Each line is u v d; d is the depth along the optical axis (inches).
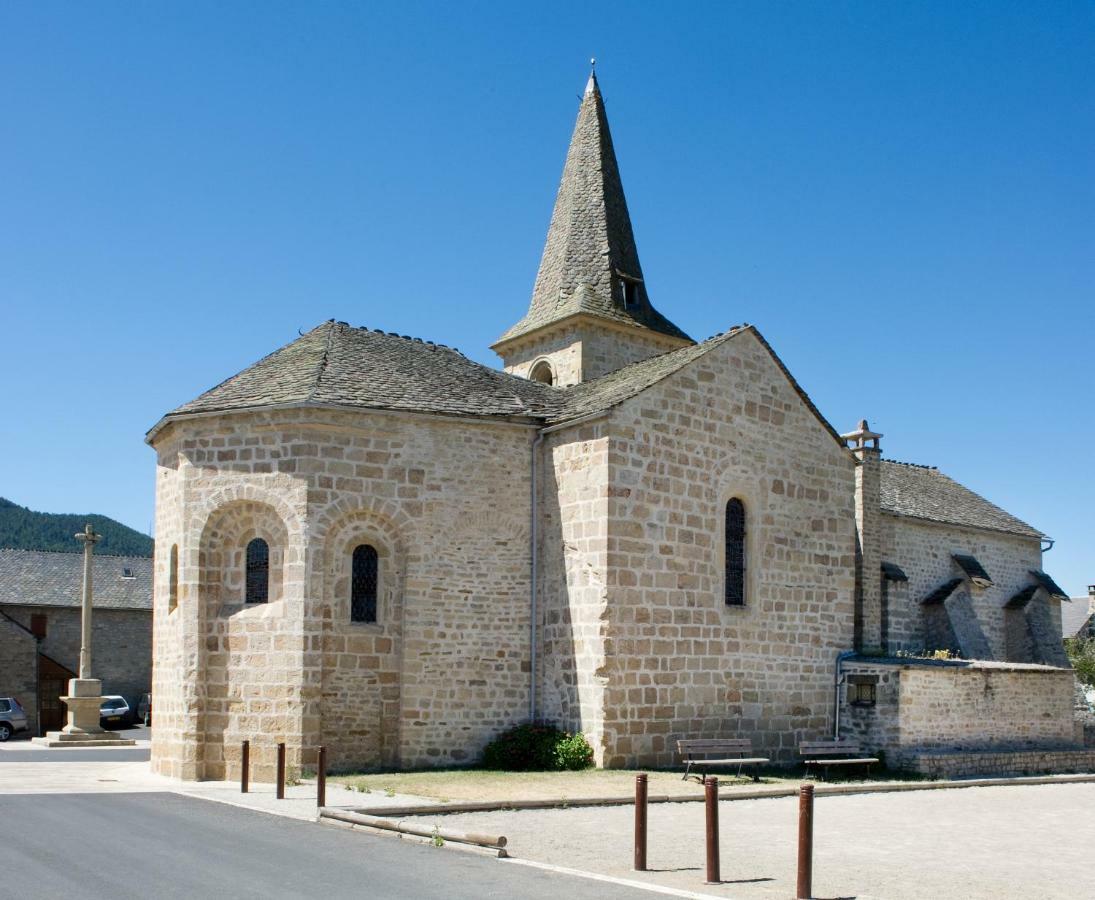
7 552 1843.0
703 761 703.1
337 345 839.7
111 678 1769.2
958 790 759.1
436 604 759.7
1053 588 1355.8
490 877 385.1
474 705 762.2
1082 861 465.4
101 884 362.3
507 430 805.2
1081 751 940.0
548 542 796.0
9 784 670.5
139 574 1900.8
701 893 368.5
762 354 858.1
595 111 1243.2
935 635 1211.9
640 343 1163.3
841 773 813.9
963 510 1326.3
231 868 391.5
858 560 1059.3
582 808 584.1
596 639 736.3
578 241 1186.0
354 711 729.0
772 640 826.8
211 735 720.3
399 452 762.2
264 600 736.3
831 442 897.5
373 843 450.0
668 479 776.9
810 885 369.4
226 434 750.5
